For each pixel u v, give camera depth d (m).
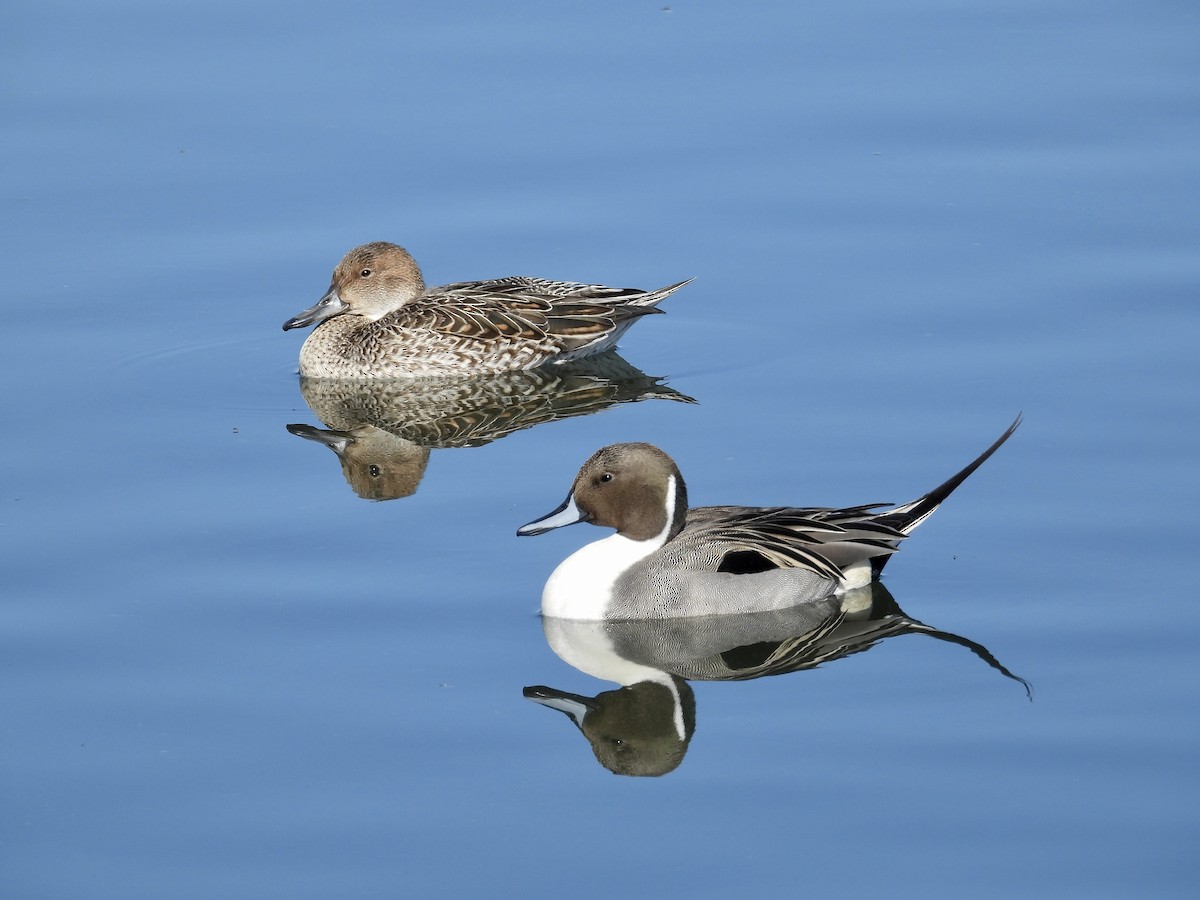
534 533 15.61
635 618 15.36
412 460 18.23
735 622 15.37
